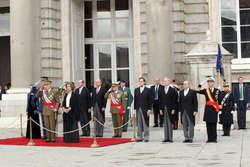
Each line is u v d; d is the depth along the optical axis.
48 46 25.08
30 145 14.88
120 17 27.14
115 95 17.25
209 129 14.70
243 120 19.92
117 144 14.75
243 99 19.92
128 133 18.78
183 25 24.20
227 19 24.34
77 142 15.44
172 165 10.02
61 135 18.83
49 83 15.98
